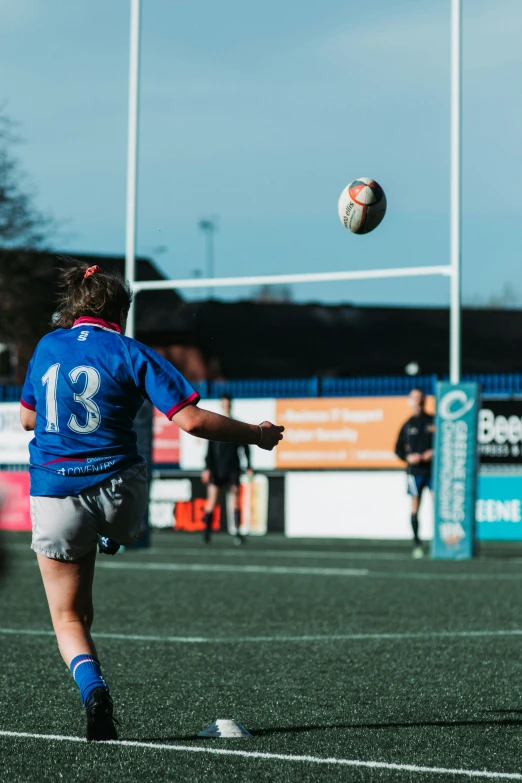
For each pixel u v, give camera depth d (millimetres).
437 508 61344
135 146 67875
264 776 16141
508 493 72188
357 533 77188
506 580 47969
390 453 76375
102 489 17906
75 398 17969
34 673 25578
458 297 62344
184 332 171250
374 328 197250
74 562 18406
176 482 83500
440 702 22219
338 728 19703
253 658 27875
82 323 18688
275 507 80188
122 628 33406
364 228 27125
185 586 45375
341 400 78062
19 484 84500
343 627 33594
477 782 15844
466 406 60812
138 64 67875
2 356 154500
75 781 15875
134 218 68125
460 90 61938
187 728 19688
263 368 181000
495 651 28984
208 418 17734
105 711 18000
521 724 20094
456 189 62125
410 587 45094
